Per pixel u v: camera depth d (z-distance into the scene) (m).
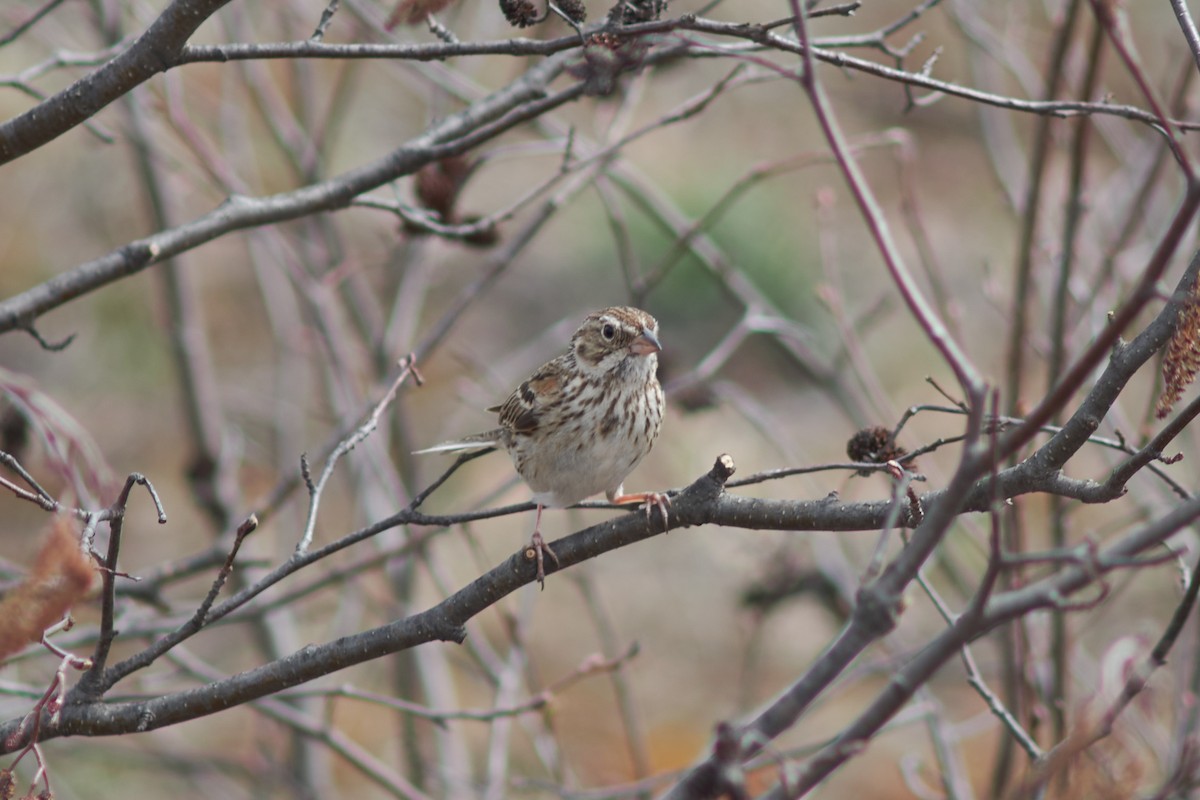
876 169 20.61
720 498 6.34
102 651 6.05
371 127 18.89
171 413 19.09
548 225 20.86
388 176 8.42
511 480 11.26
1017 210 11.19
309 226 13.77
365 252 17.27
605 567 17.69
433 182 9.62
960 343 11.19
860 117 20.64
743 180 11.09
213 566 10.36
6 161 6.75
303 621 14.84
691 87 19.20
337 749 10.53
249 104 16.17
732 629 16.73
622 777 14.92
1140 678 4.80
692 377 11.69
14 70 16.91
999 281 19.03
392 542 12.67
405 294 13.18
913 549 4.04
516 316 20.36
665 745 15.58
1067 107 6.64
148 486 5.42
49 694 5.47
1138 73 3.90
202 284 20.55
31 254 19.23
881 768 14.78
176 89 11.92
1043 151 9.88
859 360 11.80
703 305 19.89
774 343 14.41
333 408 13.57
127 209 19.52
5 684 8.80
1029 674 9.59
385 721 16.34
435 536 10.74
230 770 13.95
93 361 19.23
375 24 11.74
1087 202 10.02
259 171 17.14
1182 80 9.82
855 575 11.82
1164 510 10.98
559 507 8.75
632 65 7.18
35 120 6.62
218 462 13.07
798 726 14.88
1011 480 5.92
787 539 11.91
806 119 20.80
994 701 6.87
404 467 13.10
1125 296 10.91
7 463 5.47
